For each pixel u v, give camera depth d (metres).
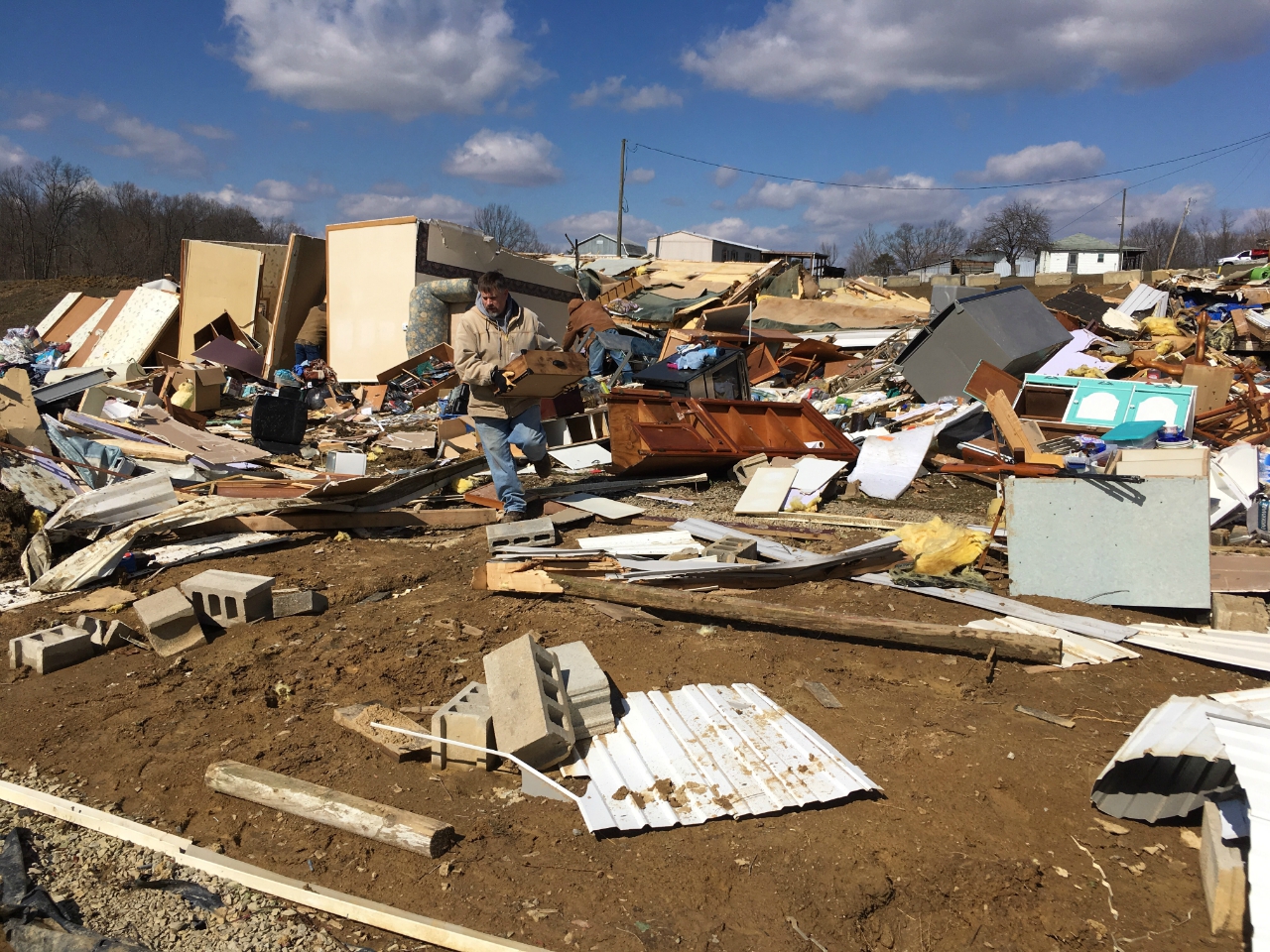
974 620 5.01
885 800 3.33
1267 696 3.68
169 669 4.41
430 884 2.87
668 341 18.58
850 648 4.71
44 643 4.40
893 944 2.66
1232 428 10.36
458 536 6.90
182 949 2.54
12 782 3.39
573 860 2.99
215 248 18.61
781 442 9.23
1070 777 3.48
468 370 6.39
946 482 8.91
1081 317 18.61
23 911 2.64
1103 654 4.55
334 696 4.14
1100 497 5.36
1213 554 5.95
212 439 9.32
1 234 49.62
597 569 5.40
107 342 18.34
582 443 9.94
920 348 12.09
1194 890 2.89
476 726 3.52
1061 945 2.66
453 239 17.67
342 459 9.27
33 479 6.85
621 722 3.81
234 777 3.34
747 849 3.03
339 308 17.77
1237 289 21.45
